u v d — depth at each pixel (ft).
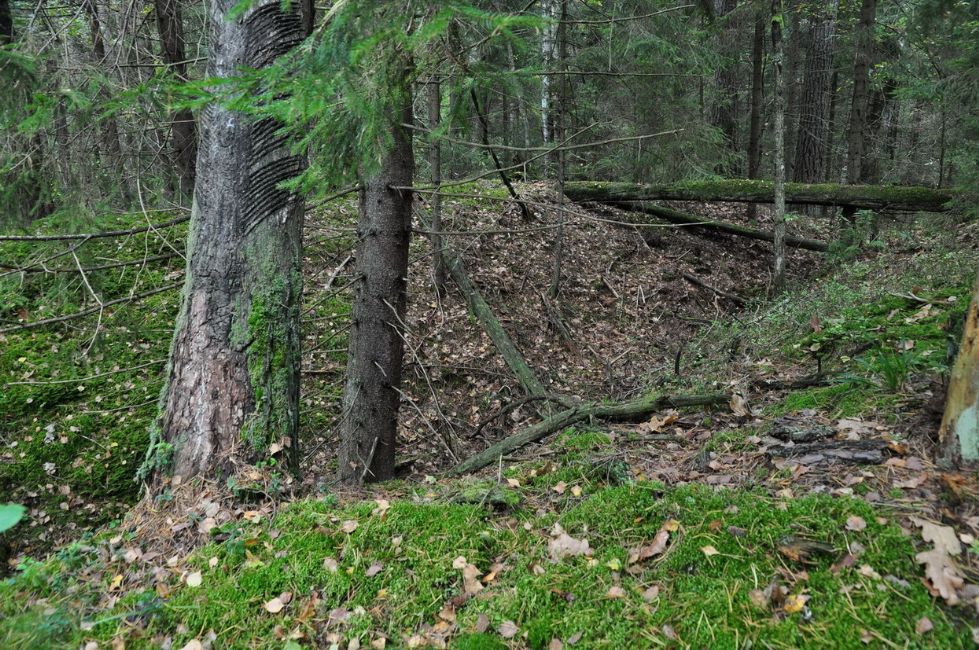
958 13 27.61
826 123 49.37
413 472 19.40
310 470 19.48
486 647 7.27
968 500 7.76
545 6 27.20
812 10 40.93
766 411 13.11
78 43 19.36
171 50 24.09
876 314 18.20
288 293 12.21
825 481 9.05
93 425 18.92
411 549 9.00
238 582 8.61
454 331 26.81
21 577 8.88
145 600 8.27
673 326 30.81
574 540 8.78
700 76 35.04
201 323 11.73
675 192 36.58
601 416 15.72
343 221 30.55
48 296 18.74
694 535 8.28
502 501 10.05
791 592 7.11
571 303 31.22
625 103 32.17
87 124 16.29
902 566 7.06
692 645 6.76
